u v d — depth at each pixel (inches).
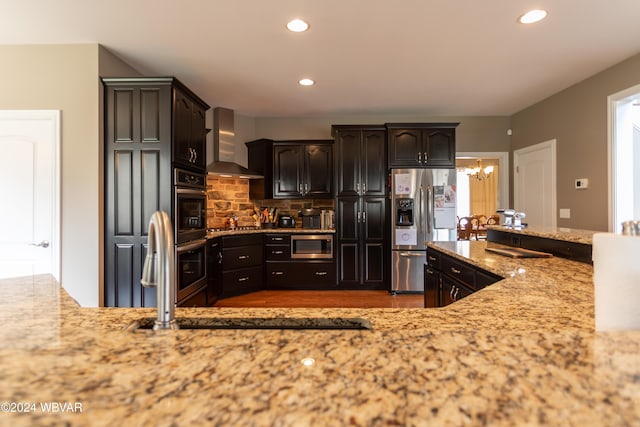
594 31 105.0
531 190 181.6
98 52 111.3
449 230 173.2
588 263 73.9
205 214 138.3
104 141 113.1
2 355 24.2
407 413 17.3
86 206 111.3
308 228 189.5
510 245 105.1
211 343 26.1
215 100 172.2
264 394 19.2
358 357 23.6
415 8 91.9
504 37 108.3
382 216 180.9
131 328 32.5
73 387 19.7
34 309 38.6
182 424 16.6
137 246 112.7
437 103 177.6
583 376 20.5
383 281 180.5
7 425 16.2
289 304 155.4
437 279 104.9
